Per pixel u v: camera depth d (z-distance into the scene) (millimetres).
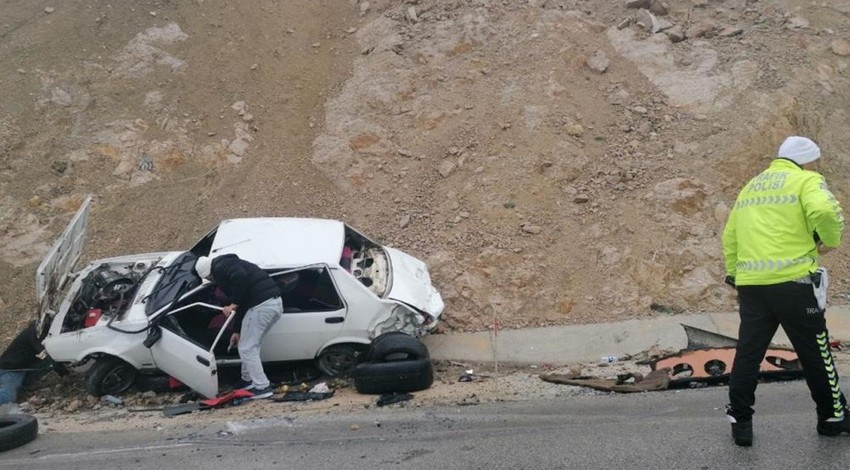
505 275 9375
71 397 7637
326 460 5180
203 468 5152
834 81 11766
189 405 6969
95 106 11164
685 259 9609
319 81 12258
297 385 7516
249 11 13359
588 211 10070
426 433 5703
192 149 10961
